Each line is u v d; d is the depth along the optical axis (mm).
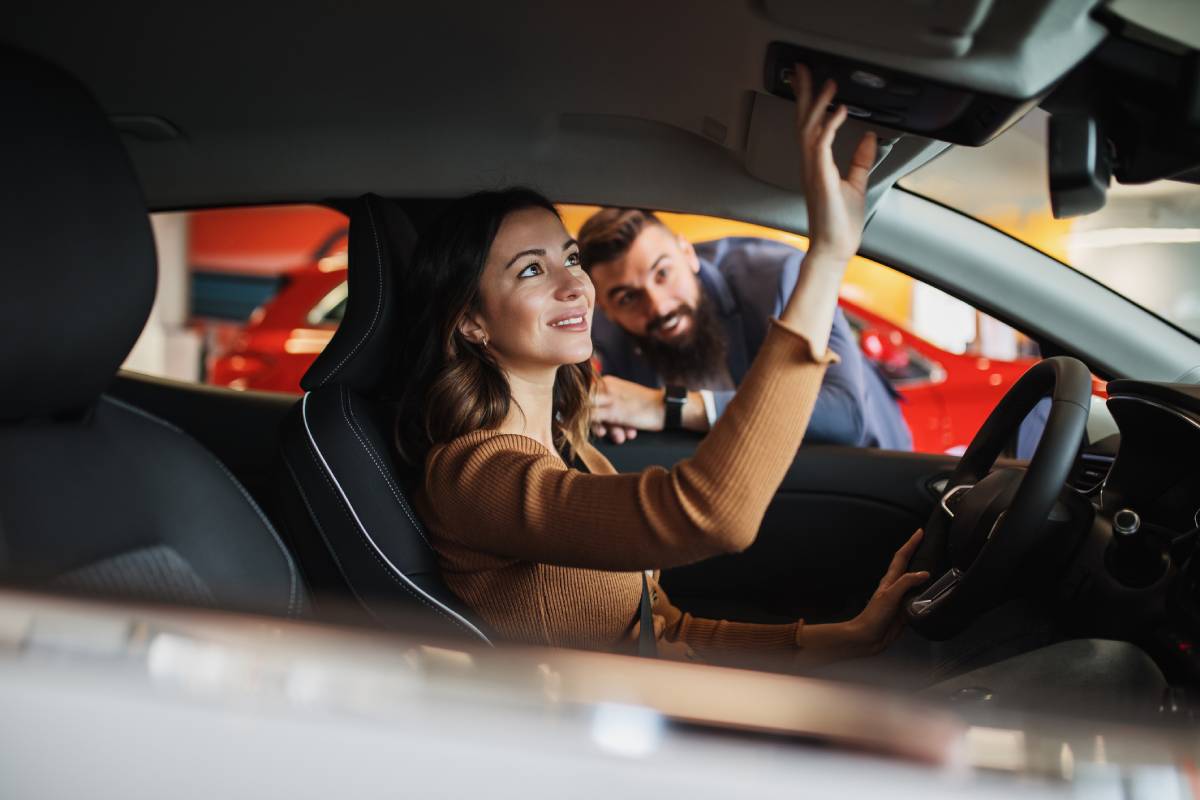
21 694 594
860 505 2100
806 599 2139
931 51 1089
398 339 1627
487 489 1422
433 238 1604
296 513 1479
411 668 621
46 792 573
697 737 597
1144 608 1412
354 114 1827
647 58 1553
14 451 921
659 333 2672
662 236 2641
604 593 1566
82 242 933
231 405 2316
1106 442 1783
